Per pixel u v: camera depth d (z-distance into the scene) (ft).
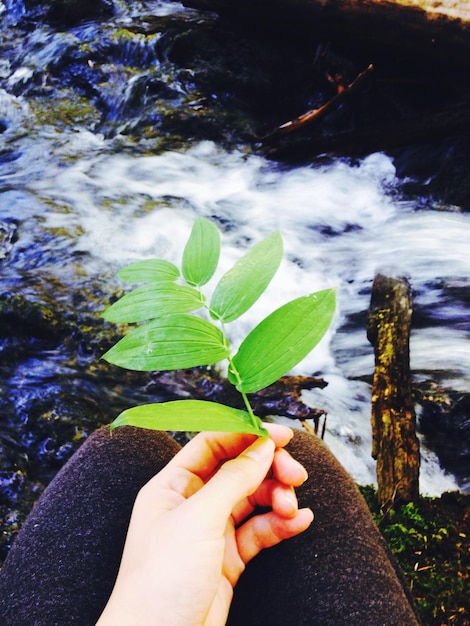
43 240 4.56
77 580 1.48
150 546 1.11
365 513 1.66
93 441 1.82
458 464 3.07
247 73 6.18
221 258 4.59
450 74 5.43
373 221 4.93
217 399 3.35
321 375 3.58
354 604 1.44
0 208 4.91
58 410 3.24
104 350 3.62
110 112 6.36
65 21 7.41
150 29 6.81
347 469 3.08
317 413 3.23
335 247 4.65
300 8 5.40
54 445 3.11
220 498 1.12
